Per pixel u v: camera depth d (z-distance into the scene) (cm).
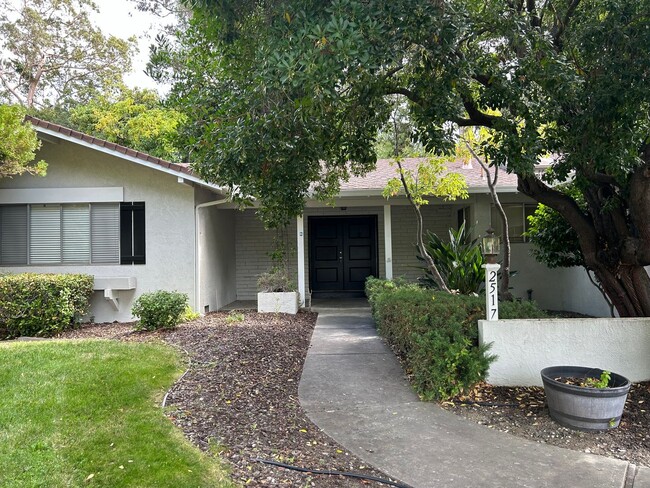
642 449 359
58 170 938
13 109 749
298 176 537
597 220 571
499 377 494
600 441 373
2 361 539
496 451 355
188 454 332
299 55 346
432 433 387
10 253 938
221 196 1061
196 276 942
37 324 785
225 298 1165
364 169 715
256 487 294
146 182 944
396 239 1255
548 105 436
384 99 607
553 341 492
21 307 774
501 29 442
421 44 399
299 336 736
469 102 524
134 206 944
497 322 495
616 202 540
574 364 490
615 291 563
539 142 466
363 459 339
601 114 439
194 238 943
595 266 568
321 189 741
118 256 943
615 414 388
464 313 541
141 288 941
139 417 393
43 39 2453
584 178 529
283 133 418
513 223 1043
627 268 547
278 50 370
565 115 459
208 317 912
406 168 1053
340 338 739
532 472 323
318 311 1030
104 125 2075
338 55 336
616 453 353
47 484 292
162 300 755
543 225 771
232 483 297
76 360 545
